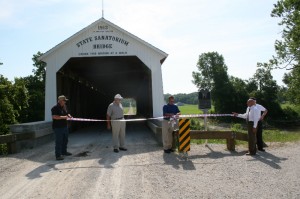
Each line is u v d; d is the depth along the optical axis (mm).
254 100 10234
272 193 6145
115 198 6066
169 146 10797
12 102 32625
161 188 6641
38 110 42500
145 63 17688
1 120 28938
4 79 31922
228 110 66938
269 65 35344
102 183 7078
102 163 9227
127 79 32781
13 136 11422
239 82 69438
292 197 5895
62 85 18984
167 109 10812
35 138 12672
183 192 6352
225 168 8297
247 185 6715
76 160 9781
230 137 11156
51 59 17312
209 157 9891
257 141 10930
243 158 9617
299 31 32094
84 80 26688
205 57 84188
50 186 6930
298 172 7676
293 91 38156
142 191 6461
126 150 11508
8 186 7023
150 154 10555
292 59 34031
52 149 12125
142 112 34344
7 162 9727
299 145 12484
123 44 17625
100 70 24766
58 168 8664
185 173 7852
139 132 18281
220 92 68562
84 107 25969
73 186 6883
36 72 47312
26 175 7953
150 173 7914
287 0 33062
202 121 57875
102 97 40875
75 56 17375
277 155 10039
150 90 19609
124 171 8164
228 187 6613
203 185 6797
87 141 14523
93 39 17516
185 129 9758
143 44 17688
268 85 64062
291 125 51750
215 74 73062
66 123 10172
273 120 57000
